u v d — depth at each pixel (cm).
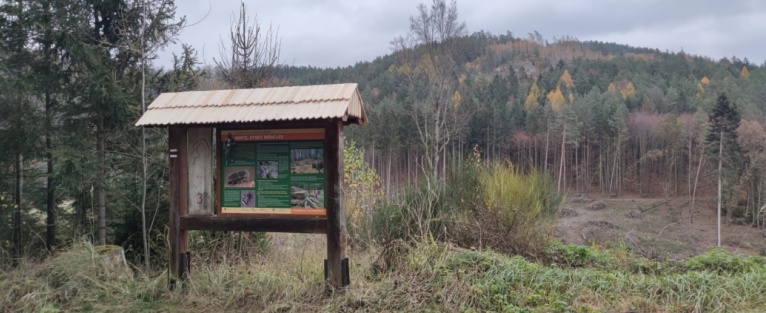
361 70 7531
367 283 624
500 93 8075
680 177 5634
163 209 969
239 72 1322
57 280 689
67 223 1085
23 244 979
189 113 635
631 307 562
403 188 883
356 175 1102
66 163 902
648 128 6072
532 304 576
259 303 626
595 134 6144
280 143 634
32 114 941
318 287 630
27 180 1057
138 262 902
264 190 639
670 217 3766
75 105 946
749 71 9512
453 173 837
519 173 857
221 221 644
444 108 2670
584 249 809
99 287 681
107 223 1045
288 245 866
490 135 5569
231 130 649
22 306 632
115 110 931
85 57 910
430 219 750
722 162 4297
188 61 1076
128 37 882
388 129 3700
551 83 9506
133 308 627
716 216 3969
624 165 6009
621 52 14350
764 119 5569
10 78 902
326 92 604
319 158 620
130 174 1018
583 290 593
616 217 3078
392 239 744
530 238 802
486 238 770
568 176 5919
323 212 616
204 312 612
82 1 953
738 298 578
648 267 764
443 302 580
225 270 687
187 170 670
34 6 901
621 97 7581
